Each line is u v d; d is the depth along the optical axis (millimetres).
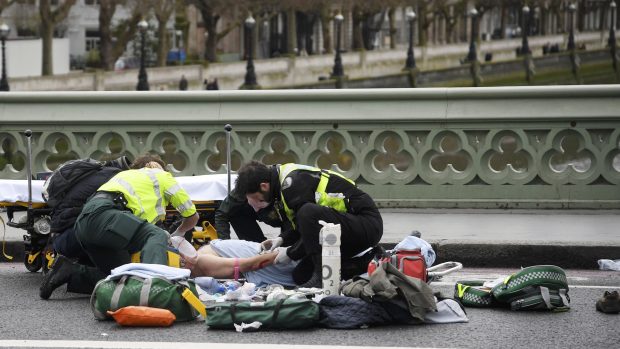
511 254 35469
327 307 25828
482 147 43750
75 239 30016
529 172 43562
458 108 43656
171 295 26172
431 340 24453
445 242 35812
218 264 29672
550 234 37438
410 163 44250
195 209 30797
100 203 29188
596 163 43219
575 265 35188
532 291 27328
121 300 26266
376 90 44094
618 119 42844
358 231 28469
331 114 44219
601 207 43219
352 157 44500
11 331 25750
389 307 25750
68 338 24953
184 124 45031
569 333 25156
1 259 36906
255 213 31969
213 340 24484
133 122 45281
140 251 29141
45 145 45969
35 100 45812
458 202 43906
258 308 25469
